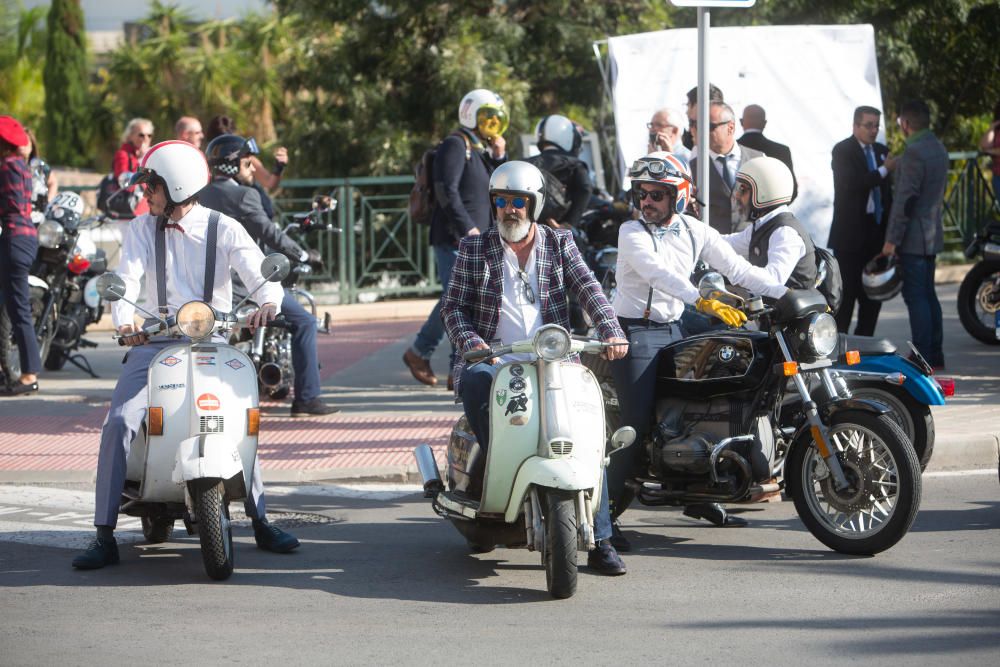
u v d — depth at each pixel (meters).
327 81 31.22
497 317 9.94
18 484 13.27
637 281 10.71
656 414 10.70
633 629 8.47
